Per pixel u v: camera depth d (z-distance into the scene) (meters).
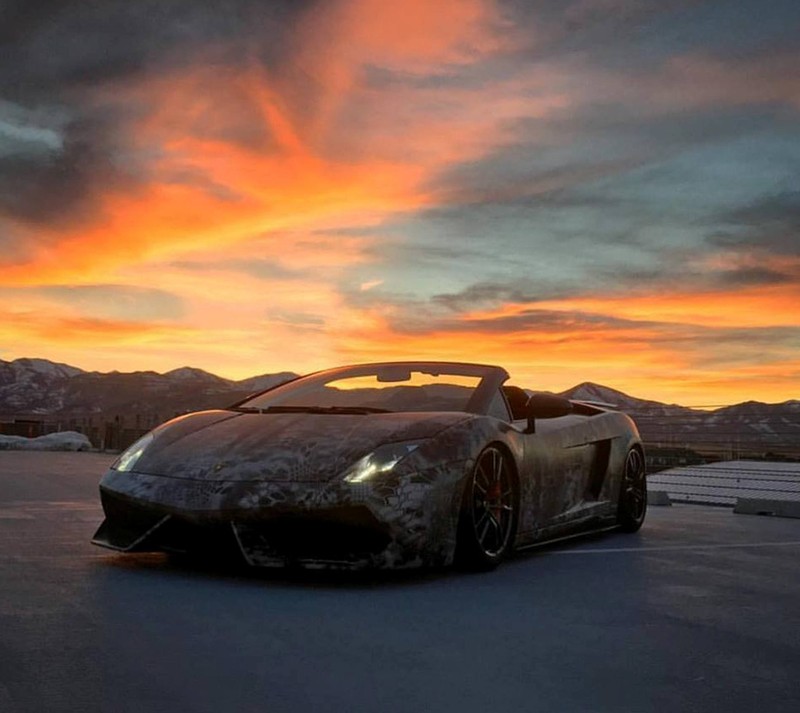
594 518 5.00
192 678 2.04
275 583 3.25
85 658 2.17
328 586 3.23
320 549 3.30
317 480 3.24
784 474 7.94
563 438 4.64
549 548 4.67
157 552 3.53
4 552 3.79
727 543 5.05
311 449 3.39
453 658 2.30
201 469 3.40
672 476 8.72
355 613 2.79
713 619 2.90
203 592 3.04
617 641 2.55
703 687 2.13
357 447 3.40
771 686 2.17
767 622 2.89
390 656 2.29
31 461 12.25
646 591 3.37
